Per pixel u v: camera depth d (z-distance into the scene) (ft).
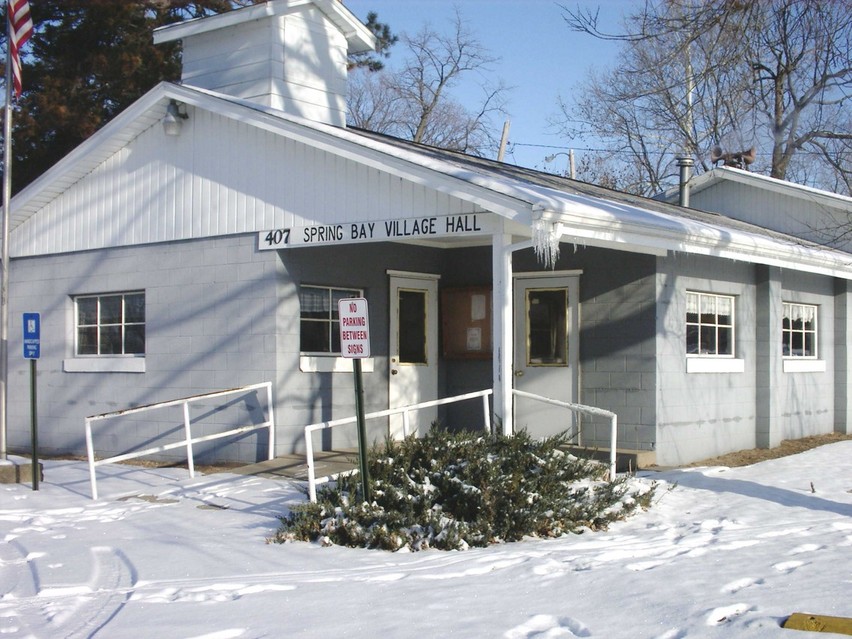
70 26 83.87
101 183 49.08
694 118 75.36
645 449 42.39
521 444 31.40
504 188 33.17
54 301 50.98
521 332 45.60
